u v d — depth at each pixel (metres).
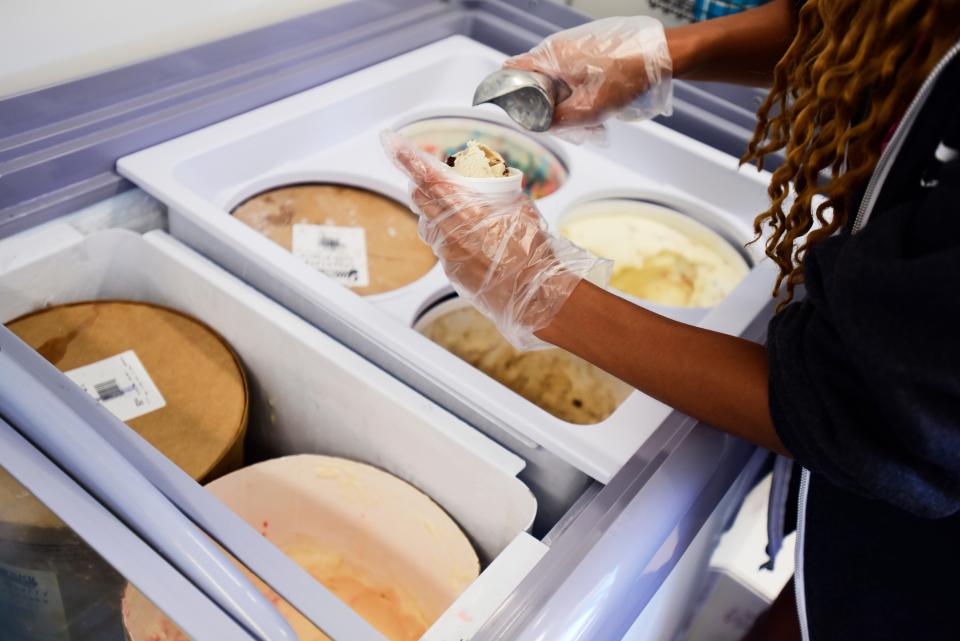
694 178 1.35
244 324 1.06
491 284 0.80
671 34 1.04
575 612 0.65
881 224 0.59
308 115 1.26
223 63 1.19
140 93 1.11
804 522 0.79
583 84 1.01
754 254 1.29
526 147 1.46
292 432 1.13
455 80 1.48
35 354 0.74
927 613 0.76
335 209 1.28
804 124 0.74
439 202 0.81
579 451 0.84
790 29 1.04
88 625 0.65
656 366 0.73
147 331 1.07
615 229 1.34
